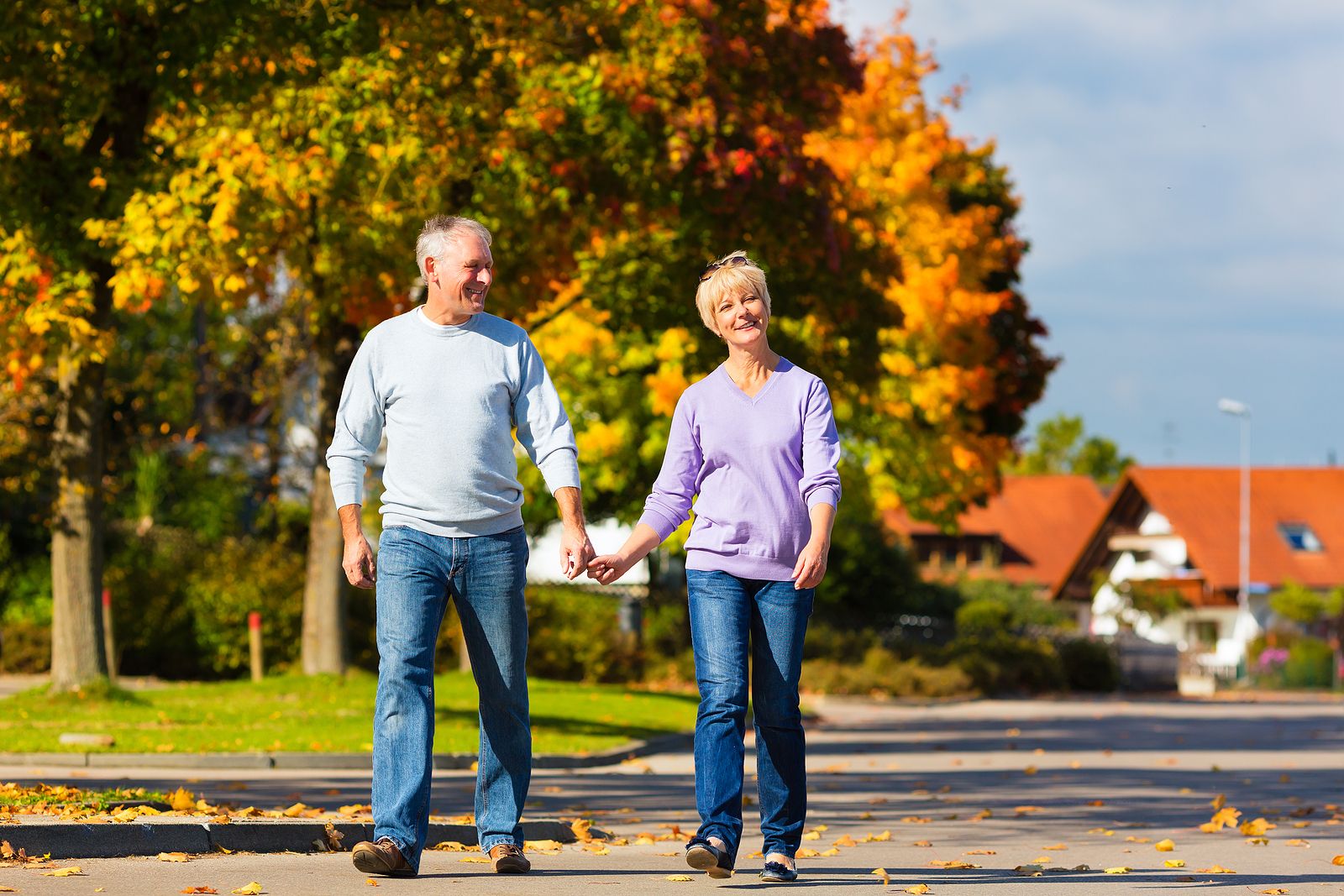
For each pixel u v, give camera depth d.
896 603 87.06
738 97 36.94
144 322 65.69
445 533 11.53
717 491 11.50
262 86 31.80
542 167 35.53
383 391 11.70
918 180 61.78
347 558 11.52
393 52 31.52
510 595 11.70
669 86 35.41
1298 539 124.44
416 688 11.51
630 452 57.00
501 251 35.97
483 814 12.05
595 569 11.34
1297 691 97.06
